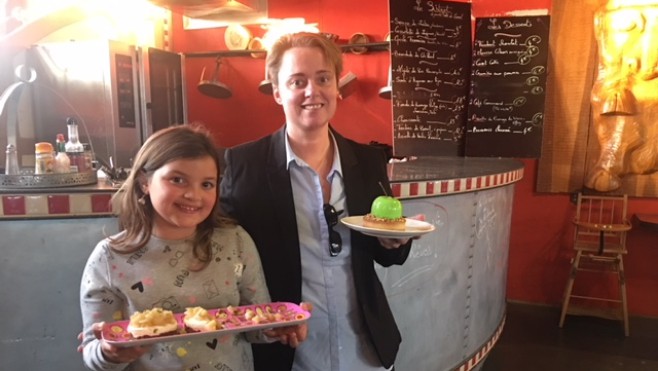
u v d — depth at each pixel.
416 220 1.52
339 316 1.41
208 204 1.18
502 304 3.29
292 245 1.36
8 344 1.77
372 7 4.30
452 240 2.47
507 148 3.72
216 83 4.39
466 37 3.78
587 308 3.85
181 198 1.14
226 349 1.21
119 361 1.03
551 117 3.84
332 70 1.32
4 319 1.76
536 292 4.09
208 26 4.75
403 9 3.62
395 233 1.30
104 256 1.16
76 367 1.81
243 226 1.37
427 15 3.68
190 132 1.20
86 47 3.13
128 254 1.17
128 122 3.29
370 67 4.38
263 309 1.22
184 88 3.93
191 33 4.83
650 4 3.37
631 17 3.40
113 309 1.16
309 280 1.39
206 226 1.25
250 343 1.32
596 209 3.83
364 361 1.45
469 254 2.63
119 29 4.29
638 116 3.54
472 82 3.75
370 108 4.42
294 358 1.40
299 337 1.20
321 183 1.42
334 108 1.35
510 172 2.91
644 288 3.81
